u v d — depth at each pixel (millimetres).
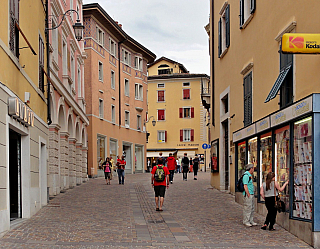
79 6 33156
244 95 17609
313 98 9555
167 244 9547
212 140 25703
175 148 69750
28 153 13320
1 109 10367
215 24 25000
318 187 9508
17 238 9961
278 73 13359
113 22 44375
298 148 10633
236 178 17750
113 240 9891
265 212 13500
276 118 12102
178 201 18000
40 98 16312
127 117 50938
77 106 29562
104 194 21531
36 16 15703
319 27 10328
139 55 53562
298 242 9898
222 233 10930
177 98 70250
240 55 18531
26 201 13211
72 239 9938
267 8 14570
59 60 23484
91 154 40156
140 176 42688
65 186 24578
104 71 44000
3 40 10656
